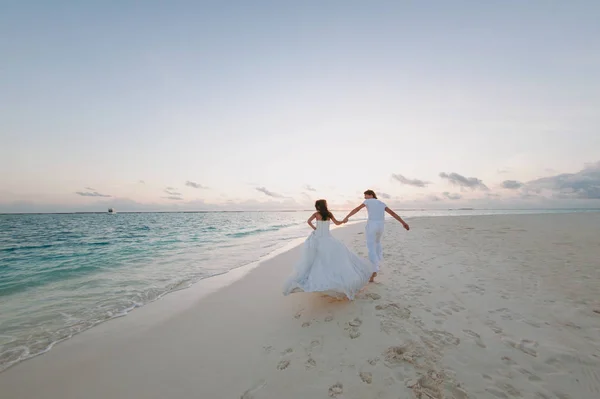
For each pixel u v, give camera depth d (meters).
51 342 3.42
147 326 3.79
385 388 2.27
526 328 3.20
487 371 2.45
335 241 4.23
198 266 7.77
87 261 8.82
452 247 8.22
